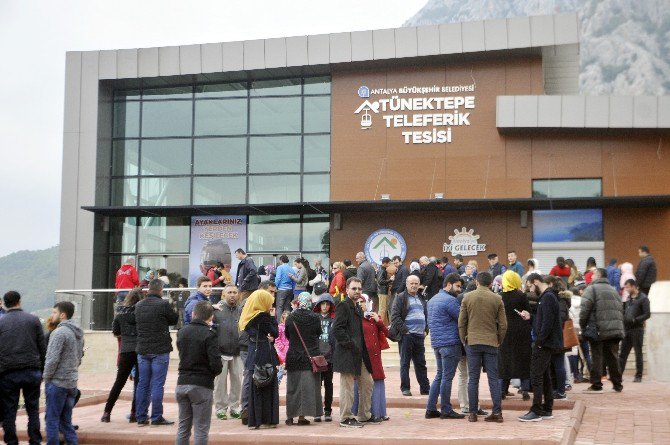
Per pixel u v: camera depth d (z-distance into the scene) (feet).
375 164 91.97
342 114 93.50
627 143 87.97
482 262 89.30
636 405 44.55
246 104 97.25
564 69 98.89
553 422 39.27
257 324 40.22
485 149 90.02
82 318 74.13
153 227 97.50
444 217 90.63
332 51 91.56
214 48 94.53
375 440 35.47
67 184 96.58
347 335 39.63
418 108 91.71
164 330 42.39
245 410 41.19
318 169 94.32
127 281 75.31
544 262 88.43
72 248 95.86
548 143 89.10
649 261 64.49
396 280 69.82
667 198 82.94
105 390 58.59
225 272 70.33
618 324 50.16
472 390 39.99
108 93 99.25
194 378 32.35
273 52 92.84
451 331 41.34
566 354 51.72
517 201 85.25
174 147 98.12
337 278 67.51
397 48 90.07
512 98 87.86
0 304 51.11
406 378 49.39
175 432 39.83
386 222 91.66
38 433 37.47
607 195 87.51
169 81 97.96
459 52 88.74
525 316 42.96
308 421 41.06
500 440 34.19
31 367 36.96
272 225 95.25
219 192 96.43
